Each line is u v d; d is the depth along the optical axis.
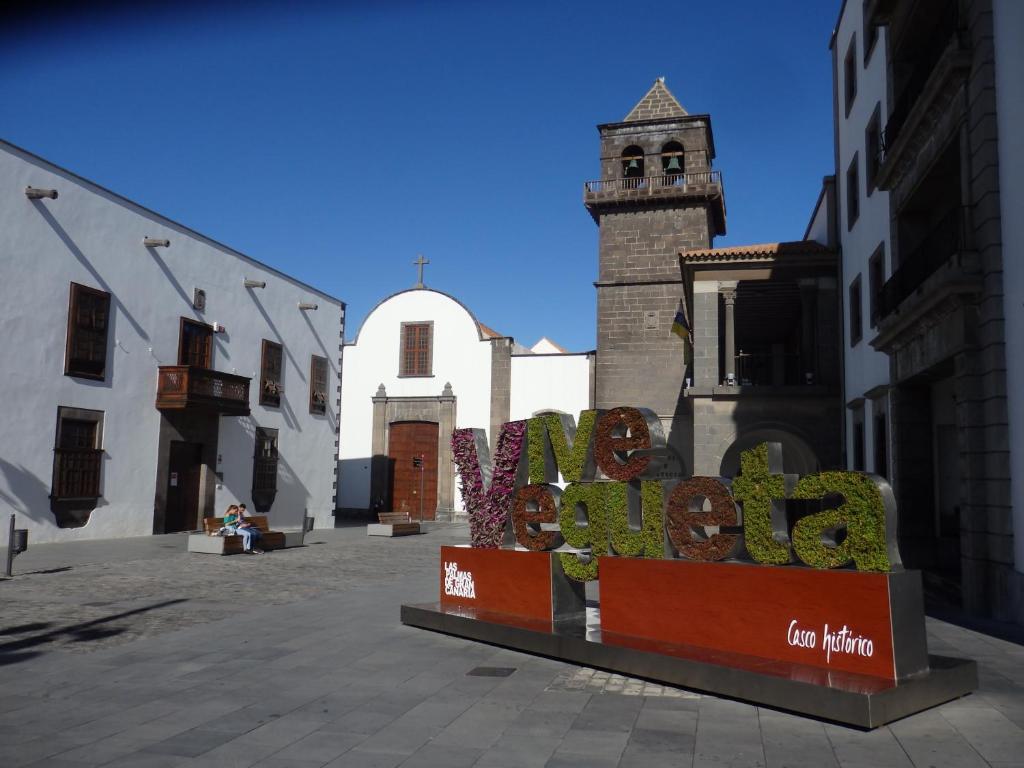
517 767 5.53
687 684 7.57
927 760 5.65
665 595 8.56
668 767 5.52
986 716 6.66
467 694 7.45
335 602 13.02
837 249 24.77
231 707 7.00
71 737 6.18
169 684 7.79
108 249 23.55
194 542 20.47
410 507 41.44
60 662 8.69
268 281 30.72
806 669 7.15
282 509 31.09
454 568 11.26
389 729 6.38
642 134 35.59
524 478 10.77
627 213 35.44
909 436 16.78
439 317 42.00
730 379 25.55
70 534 22.08
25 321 20.97
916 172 15.52
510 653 9.24
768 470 7.74
